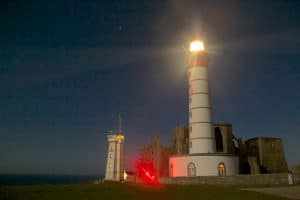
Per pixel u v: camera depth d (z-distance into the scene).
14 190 32.47
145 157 70.94
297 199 30.56
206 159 52.53
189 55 58.44
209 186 40.50
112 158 92.19
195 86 56.78
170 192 33.94
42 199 28.03
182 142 63.22
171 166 57.56
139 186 38.94
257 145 63.84
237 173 54.59
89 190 33.72
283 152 65.00
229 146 62.16
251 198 30.88
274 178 43.78
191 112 56.47
